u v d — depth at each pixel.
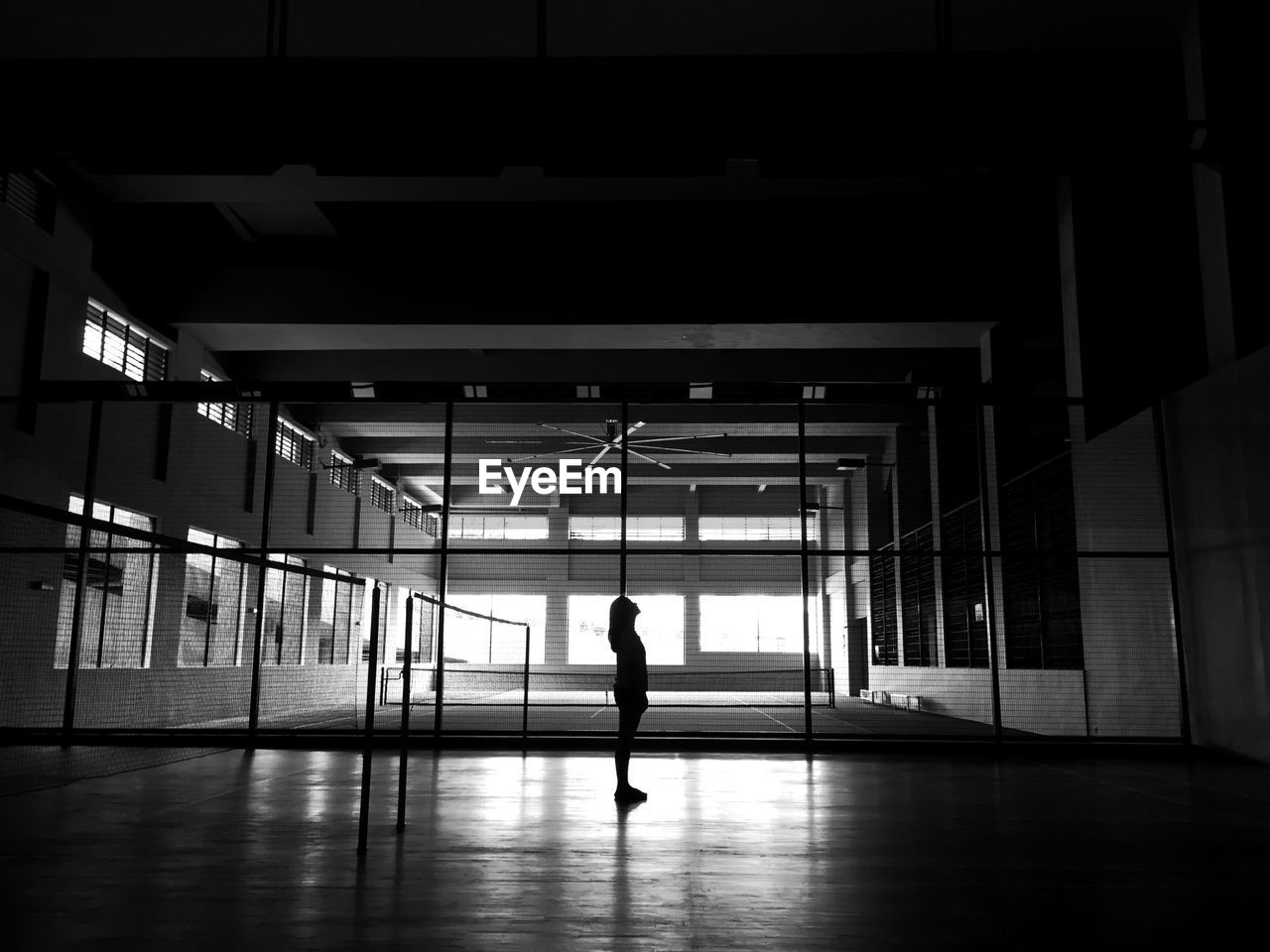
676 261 14.99
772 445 23.28
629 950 3.10
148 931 3.30
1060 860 4.59
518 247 15.12
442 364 18.11
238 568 16.91
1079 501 12.12
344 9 10.06
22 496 11.28
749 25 10.46
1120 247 11.92
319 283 15.02
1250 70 10.07
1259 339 9.79
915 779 7.75
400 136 5.85
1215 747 9.44
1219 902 3.75
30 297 11.76
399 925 3.38
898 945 3.17
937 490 18.75
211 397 10.32
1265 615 8.67
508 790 7.00
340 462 21.47
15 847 4.84
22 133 5.83
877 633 25.03
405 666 5.49
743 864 4.47
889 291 14.66
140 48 10.72
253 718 10.41
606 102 5.82
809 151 5.89
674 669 31.95
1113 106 5.85
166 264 14.92
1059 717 12.51
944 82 5.82
